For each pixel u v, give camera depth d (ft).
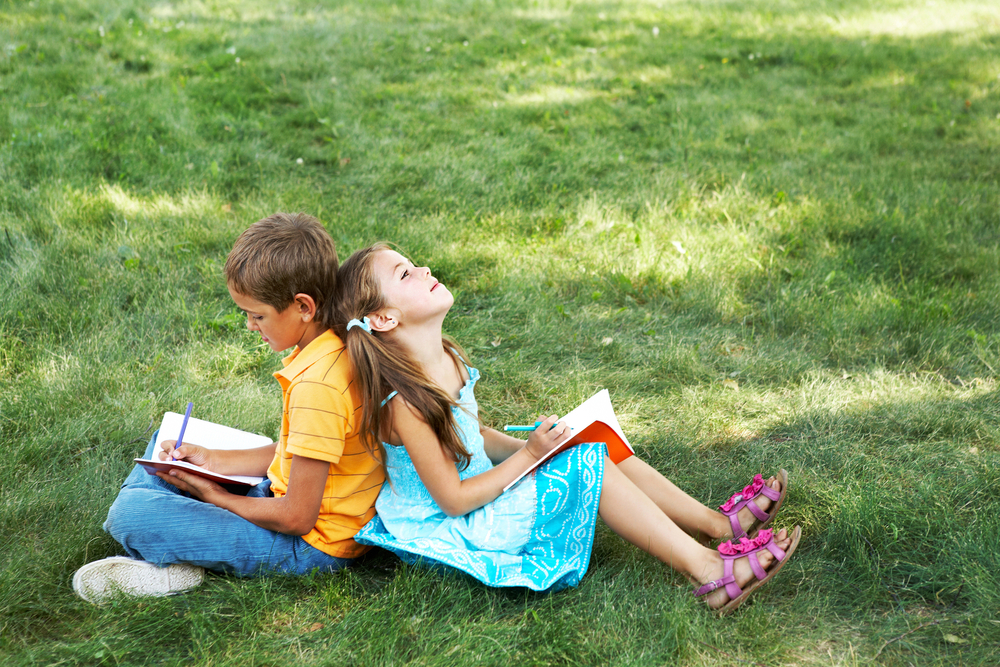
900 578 7.42
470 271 14.34
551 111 23.02
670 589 7.09
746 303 13.56
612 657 6.50
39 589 6.99
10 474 8.58
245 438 8.26
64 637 6.68
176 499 7.05
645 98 24.81
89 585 6.89
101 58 24.88
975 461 9.14
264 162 18.72
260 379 11.10
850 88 26.37
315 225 6.96
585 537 7.17
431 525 7.22
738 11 37.22
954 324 12.49
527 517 7.09
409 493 7.27
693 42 31.55
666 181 17.90
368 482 7.38
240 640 6.64
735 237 15.07
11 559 7.33
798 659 6.52
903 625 6.86
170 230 14.84
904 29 34.60
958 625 6.81
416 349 7.12
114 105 20.95
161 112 20.53
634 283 14.08
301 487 6.82
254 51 26.94
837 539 7.83
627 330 12.78
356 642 6.60
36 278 12.75
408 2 35.83
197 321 12.09
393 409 6.76
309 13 33.19
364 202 17.04
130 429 9.53
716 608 6.91
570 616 6.82
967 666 6.41
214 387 10.87
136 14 30.37
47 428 9.53
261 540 7.10
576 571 7.14
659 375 11.50
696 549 7.11
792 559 7.70
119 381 10.63
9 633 6.67
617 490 7.18
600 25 33.94
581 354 12.13
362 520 7.40
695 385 11.23
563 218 16.39
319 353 6.83
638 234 15.02
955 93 25.88
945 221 16.02
